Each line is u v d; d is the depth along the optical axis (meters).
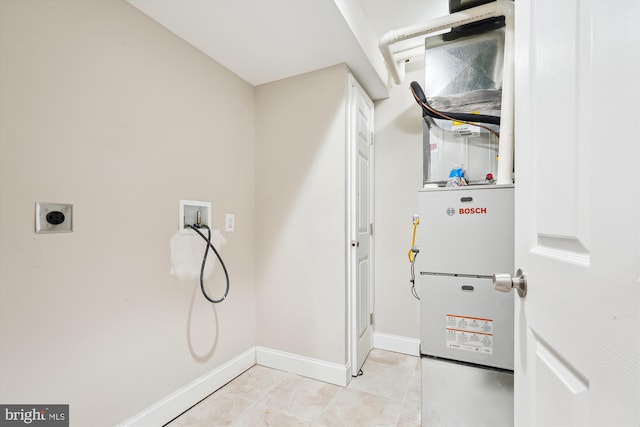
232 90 1.99
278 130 2.11
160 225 1.51
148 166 1.46
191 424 1.50
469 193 1.29
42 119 1.09
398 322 2.34
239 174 2.04
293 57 1.83
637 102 0.34
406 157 2.33
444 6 1.74
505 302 1.23
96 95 1.25
